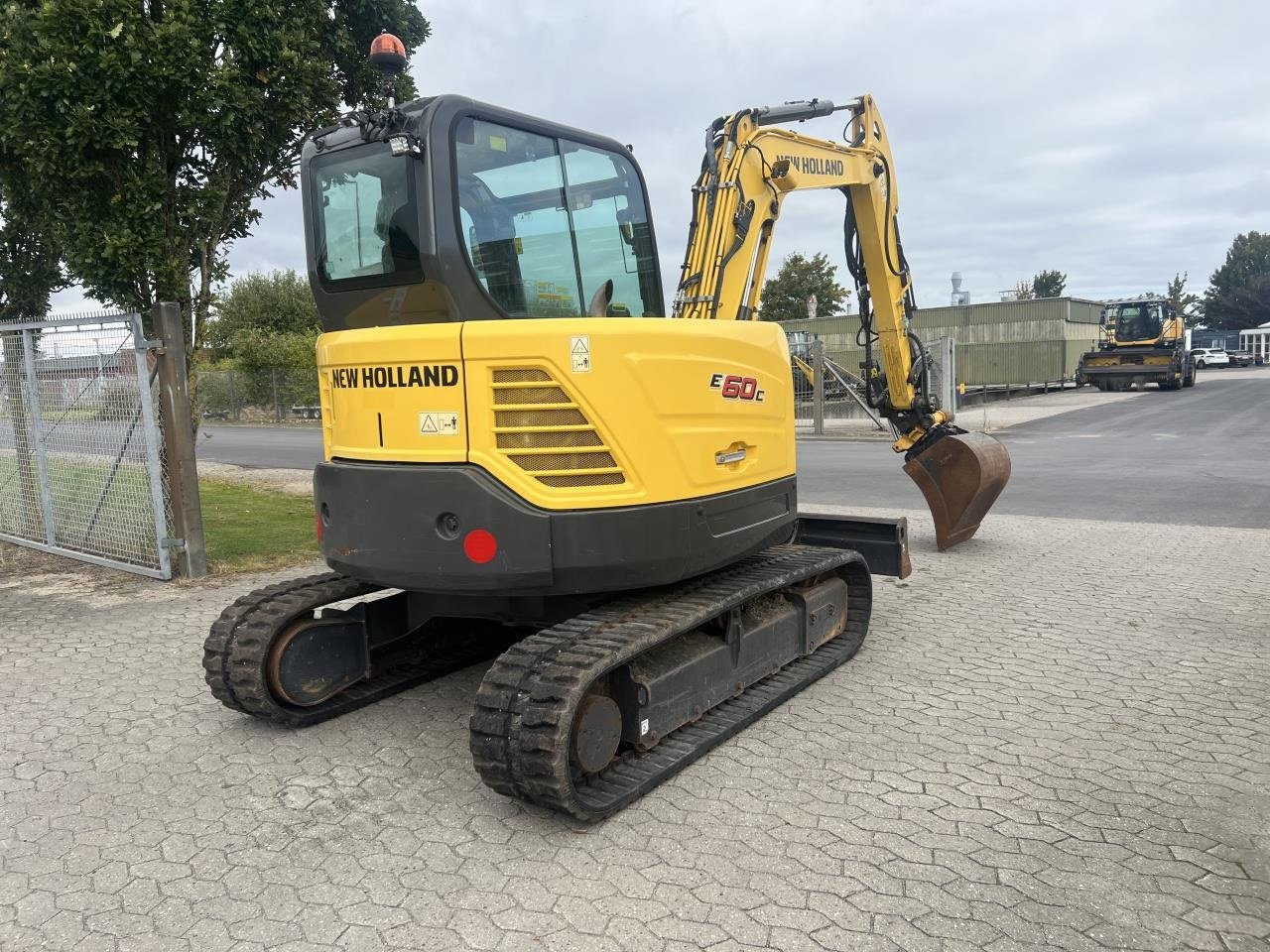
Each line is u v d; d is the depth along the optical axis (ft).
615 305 13.97
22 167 23.75
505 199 12.33
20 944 8.88
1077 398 93.56
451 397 11.62
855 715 14.16
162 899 9.62
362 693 15.19
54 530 26.94
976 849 10.18
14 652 18.25
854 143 22.26
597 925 8.95
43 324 25.16
